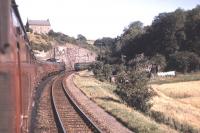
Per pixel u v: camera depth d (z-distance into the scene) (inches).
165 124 1311.5
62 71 4667.8
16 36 363.6
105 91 2081.7
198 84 3398.1
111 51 6279.5
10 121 277.4
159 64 4788.4
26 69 541.3
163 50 5369.1
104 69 3442.4
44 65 2561.5
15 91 306.7
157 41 5482.3
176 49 5305.1
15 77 312.5
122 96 1603.1
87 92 1927.9
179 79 3860.7
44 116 1080.8
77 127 939.3
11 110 280.4
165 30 5393.7
